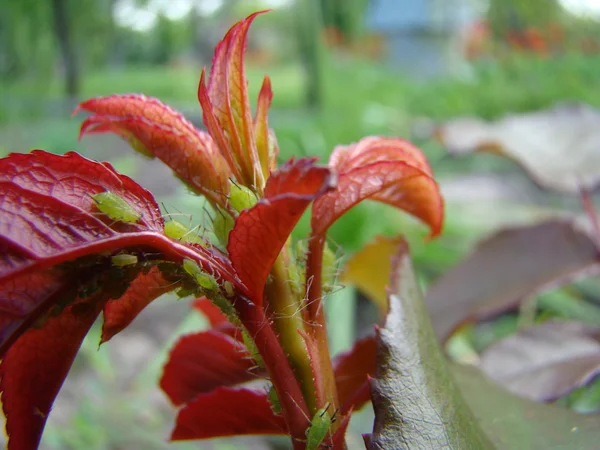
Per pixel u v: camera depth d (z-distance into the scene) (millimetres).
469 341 182
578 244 87
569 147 112
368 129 337
